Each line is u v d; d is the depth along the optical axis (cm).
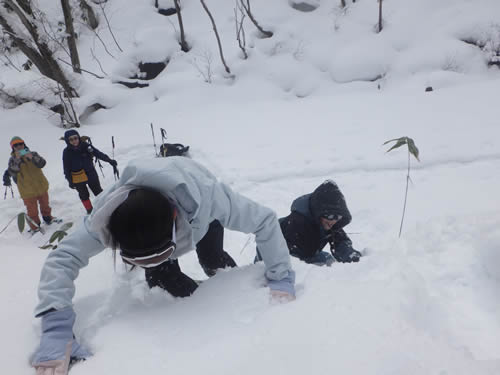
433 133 660
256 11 1382
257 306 136
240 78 1210
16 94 1055
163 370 107
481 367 92
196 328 127
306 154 653
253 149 712
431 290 153
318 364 95
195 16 1469
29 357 126
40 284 132
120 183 120
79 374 113
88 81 1259
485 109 743
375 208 460
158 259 111
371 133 710
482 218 182
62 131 976
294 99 1150
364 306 118
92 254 139
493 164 530
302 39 1283
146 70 1262
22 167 495
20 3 1040
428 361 94
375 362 92
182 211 123
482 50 1105
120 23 1545
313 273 160
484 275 155
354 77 1140
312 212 235
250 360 101
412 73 1104
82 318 147
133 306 151
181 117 1034
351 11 1323
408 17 1229
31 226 514
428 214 434
